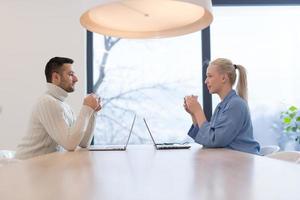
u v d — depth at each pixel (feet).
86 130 7.43
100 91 12.03
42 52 11.29
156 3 5.33
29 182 2.68
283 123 11.83
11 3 11.35
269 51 12.07
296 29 12.17
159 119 12.12
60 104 6.93
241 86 7.61
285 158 6.14
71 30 11.33
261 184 2.42
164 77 12.14
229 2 11.92
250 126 6.89
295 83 12.05
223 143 6.52
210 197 2.04
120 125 12.06
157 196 2.10
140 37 6.25
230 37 12.07
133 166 3.63
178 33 6.10
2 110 11.09
